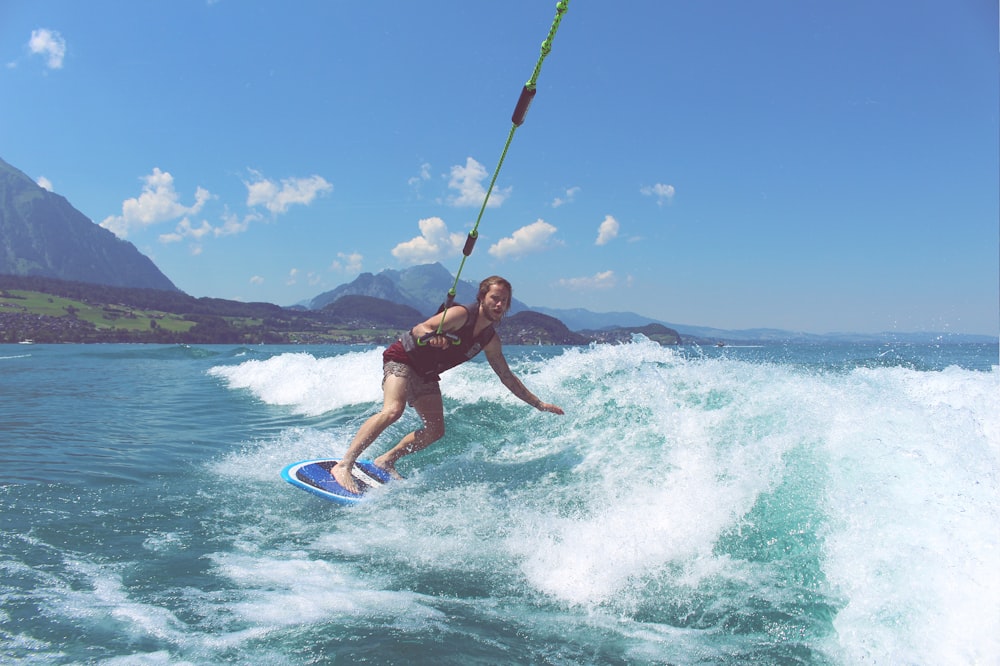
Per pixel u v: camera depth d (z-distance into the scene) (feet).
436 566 10.23
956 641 7.07
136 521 12.37
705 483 12.07
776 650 7.50
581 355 27.68
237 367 55.83
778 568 9.50
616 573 9.73
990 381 18.49
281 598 8.84
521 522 12.10
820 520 10.12
